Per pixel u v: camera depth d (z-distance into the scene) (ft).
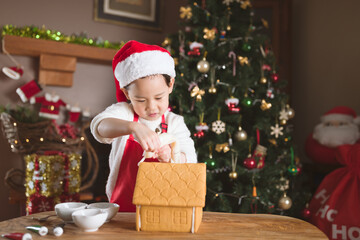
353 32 9.80
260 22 8.31
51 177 7.19
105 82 9.95
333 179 7.63
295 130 11.21
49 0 9.27
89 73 9.74
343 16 10.06
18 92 8.45
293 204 7.42
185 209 2.64
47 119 7.95
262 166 6.84
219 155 7.09
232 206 6.93
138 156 3.90
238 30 7.54
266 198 6.85
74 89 9.54
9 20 8.78
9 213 8.69
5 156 8.64
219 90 7.32
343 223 6.73
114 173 3.92
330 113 8.72
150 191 2.69
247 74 7.21
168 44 7.91
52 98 8.52
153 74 3.22
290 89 10.97
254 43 7.52
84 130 9.05
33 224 2.85
